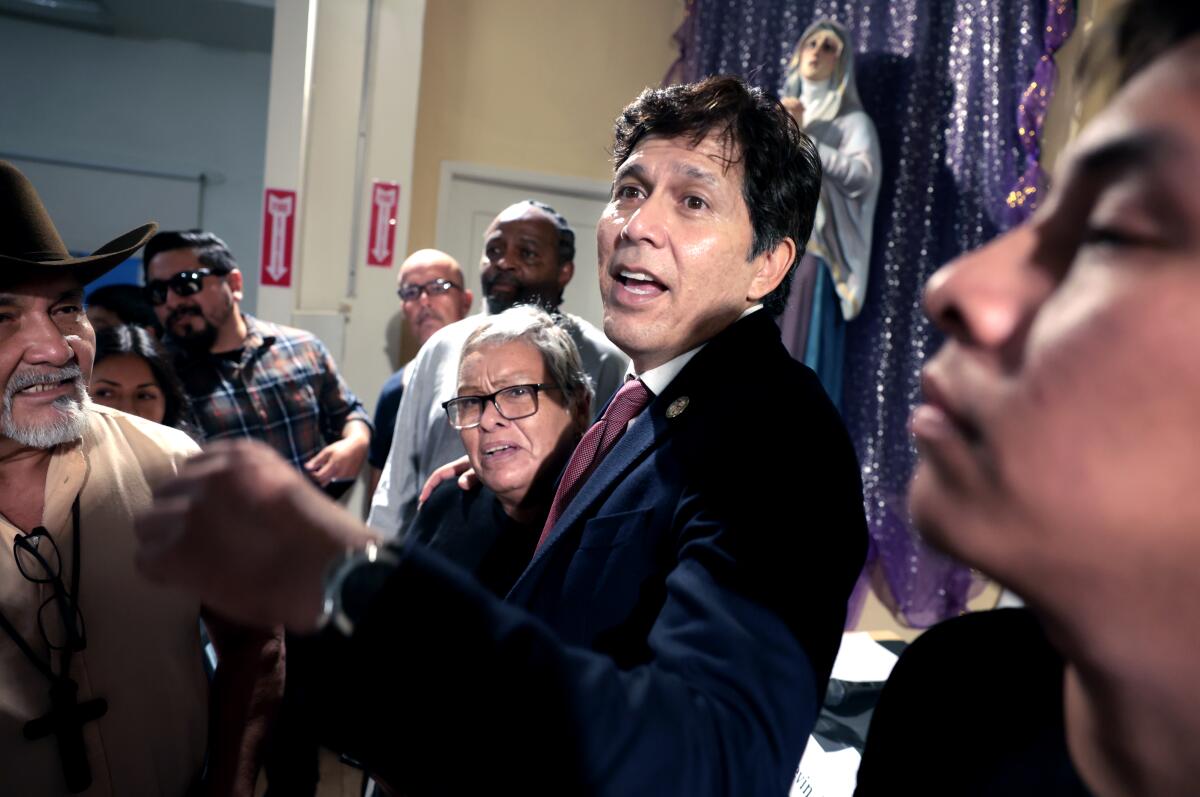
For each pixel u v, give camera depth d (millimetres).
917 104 3238
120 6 5043
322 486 2541
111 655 991
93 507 1013
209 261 2371
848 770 1266
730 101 929
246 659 1121
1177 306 223
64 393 997
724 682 538
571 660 425
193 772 1062
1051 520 246
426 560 405
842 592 678
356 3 3309
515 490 1175
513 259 2412
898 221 3260
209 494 353
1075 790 443
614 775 419
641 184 946
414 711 389
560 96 3949
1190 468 225
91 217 5734
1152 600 247
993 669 527
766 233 946
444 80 3809
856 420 3307
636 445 876
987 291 270
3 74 5516
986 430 257
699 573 641
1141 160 238
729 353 900
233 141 5879
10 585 943
